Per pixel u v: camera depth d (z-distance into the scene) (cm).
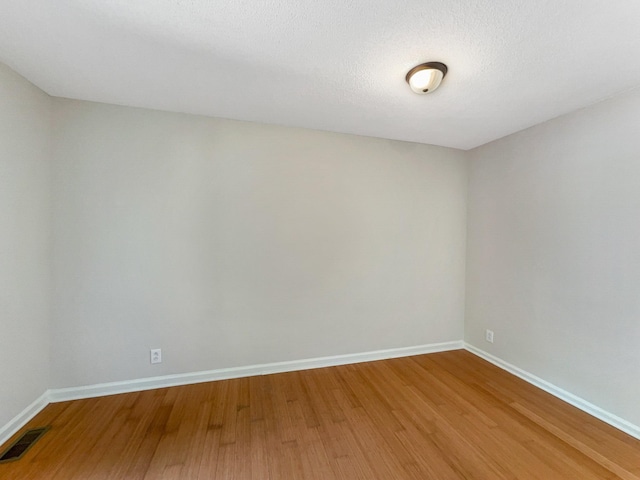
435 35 140
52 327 210
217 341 246
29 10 126
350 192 279
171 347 236
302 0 118
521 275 257
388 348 297
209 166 240
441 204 311
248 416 199
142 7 124
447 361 290
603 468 156
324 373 263
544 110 218
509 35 138
